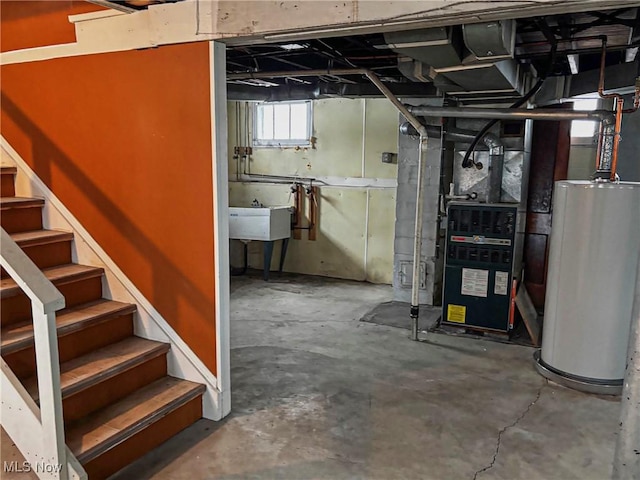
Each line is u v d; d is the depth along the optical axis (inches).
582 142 173.9
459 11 74.9
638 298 62.3
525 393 120.9
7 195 123.3
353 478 87.0
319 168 242.4
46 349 68.9
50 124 116.3
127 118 106.4
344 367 135.9
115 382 98.1
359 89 182.7
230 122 260.8
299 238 250.5
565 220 122.5
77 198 115.7
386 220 229.0
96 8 105.4
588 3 69.1
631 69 133.7
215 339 104.0
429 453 95.1
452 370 134.2
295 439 99.3
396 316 181.6
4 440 80.9
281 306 194.7
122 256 112.0
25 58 116.6
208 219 100.6
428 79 145.0
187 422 103.3
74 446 82.1
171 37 97.7
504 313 156.3
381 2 79.9
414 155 190.4
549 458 94.0
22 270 69.8
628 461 65.0
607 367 119.8
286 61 165.0
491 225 154.3
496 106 170.6
